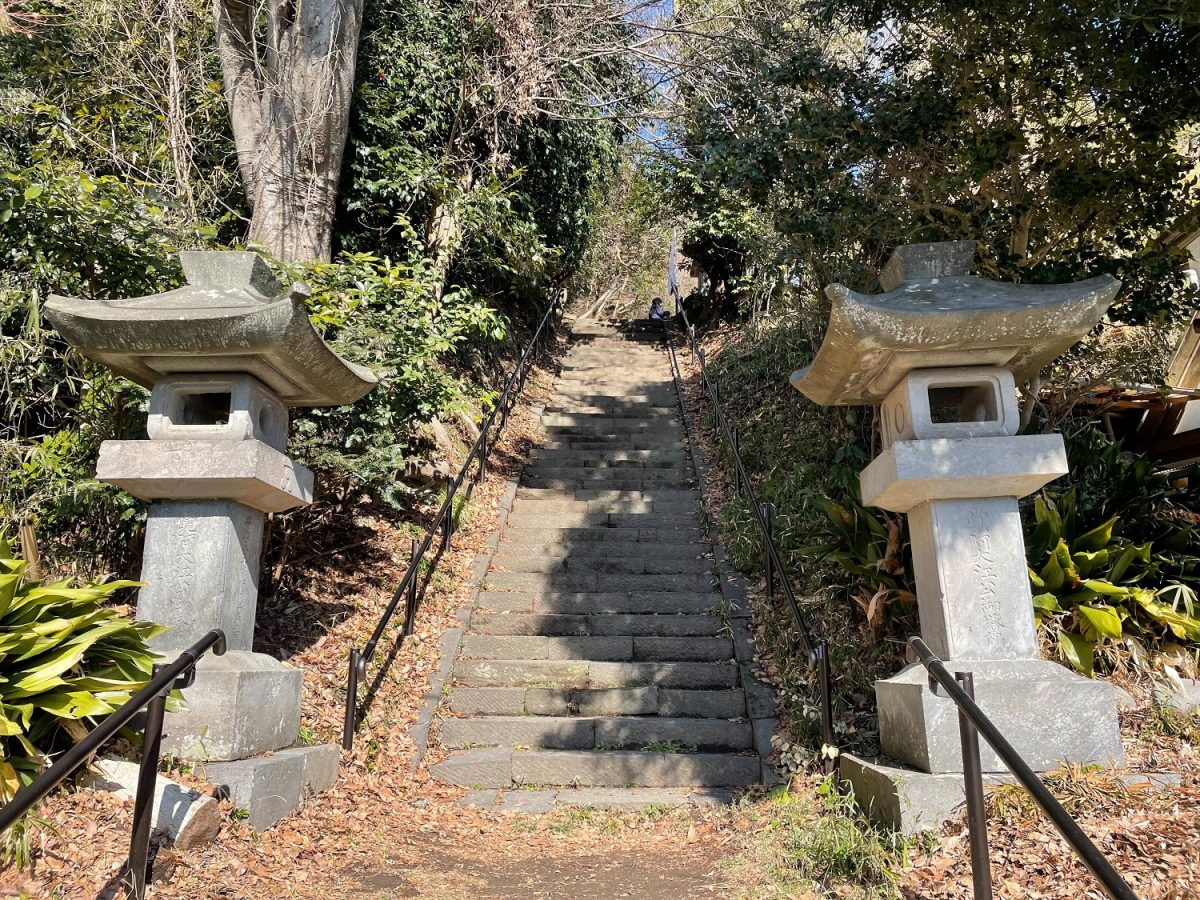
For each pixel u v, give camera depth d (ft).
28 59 24.54
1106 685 11.19
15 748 9.55
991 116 20.39
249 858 10.41
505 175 34.47
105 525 17.71
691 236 46.91
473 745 16.66
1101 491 17.13
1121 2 15.66
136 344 11.97
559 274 44.88
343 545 22.00
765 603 20.30
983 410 12.69
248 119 23.98
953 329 11.27
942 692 11.04
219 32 24.00
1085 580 14.51
